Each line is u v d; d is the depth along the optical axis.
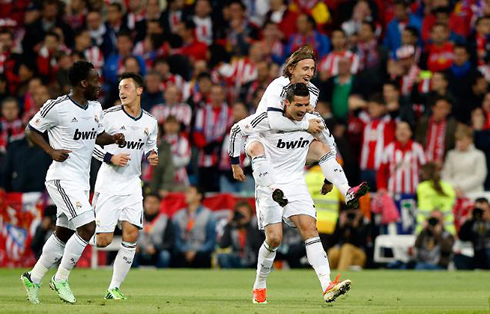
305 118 27.66
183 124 61.97
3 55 71.50
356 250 52.53
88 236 28.67
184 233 54.41
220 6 73.12
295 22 72.19
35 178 56.50
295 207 27.61
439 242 52.12
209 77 63.09
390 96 58.94
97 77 29.19
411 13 69.38
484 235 52.22
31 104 65.88
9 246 55.38
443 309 25.42
